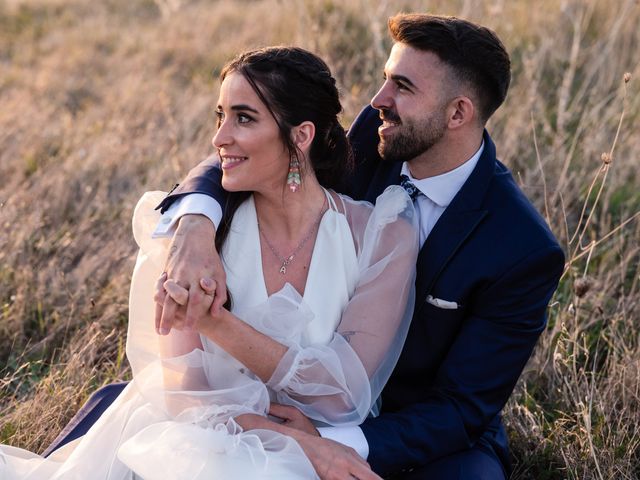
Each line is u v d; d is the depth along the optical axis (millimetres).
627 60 5340
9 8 9164
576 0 6148
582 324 3250
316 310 2342
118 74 6812
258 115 2164
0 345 3385
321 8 6398
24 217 4078
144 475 2117
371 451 2273
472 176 2432
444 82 2354
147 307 2369
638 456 2785
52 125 5523
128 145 4969
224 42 6969
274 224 2355
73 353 3111
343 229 2375
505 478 2561
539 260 2330
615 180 4246
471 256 2371
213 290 2105
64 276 3783
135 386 2387
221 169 2416
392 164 2629
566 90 4566
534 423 2859
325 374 2266
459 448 2379
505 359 2389
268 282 2354
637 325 3357
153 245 2357
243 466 2107
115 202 4414
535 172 4113
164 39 7383
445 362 2410
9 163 4887
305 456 2148
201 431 2150
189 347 2311
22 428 2783
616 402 2908
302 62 2199
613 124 4645
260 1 8445
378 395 2385
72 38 7941
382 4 5891
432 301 2408
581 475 2697
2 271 3723
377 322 2332
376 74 5113
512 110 4809
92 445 2297
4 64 7418
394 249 2369
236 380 2307
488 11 5957
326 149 2350
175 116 5445
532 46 5496
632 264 3713
